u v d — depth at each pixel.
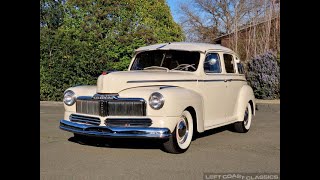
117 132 5.75
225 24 39.31
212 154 6.16
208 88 6.98
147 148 6.52
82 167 5.33
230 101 7.77
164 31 17.89
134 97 5.83
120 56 16.09
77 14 16.34
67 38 15.28
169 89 5.91
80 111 6.33
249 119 8.56
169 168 5.29
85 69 14.88
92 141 7.08
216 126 7.22
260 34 21.59
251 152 6.33
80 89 6.54
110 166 5.39
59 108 13.37
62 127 6.48
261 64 14.87
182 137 6.18
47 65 15.09
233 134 8.15
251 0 27.98
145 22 16.75
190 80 6.58
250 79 15.03
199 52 7.07
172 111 5.77
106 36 16.22
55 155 6.03
